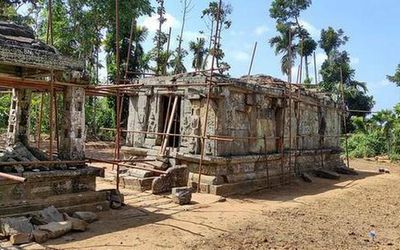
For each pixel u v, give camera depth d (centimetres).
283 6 4931
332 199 1501
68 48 2986
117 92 1308
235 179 1527
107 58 3853
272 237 937
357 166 2927
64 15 2916
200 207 1222
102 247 789
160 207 1191
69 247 780
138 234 892
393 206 1441
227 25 3688
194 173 1504
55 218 905
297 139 1988
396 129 3500
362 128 4062
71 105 1070
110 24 3120
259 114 1709
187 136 1477
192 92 1535
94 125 3466
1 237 801
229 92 1522
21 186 934
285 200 1445
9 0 2744
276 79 1995
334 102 2442
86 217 968
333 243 919
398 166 3008
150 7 3247
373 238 986
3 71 1038
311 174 2106
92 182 1098
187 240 870
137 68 3847
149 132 1581
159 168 1521
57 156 1100
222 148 1498
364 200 1526
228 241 881
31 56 942
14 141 1162
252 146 1662
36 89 1163
